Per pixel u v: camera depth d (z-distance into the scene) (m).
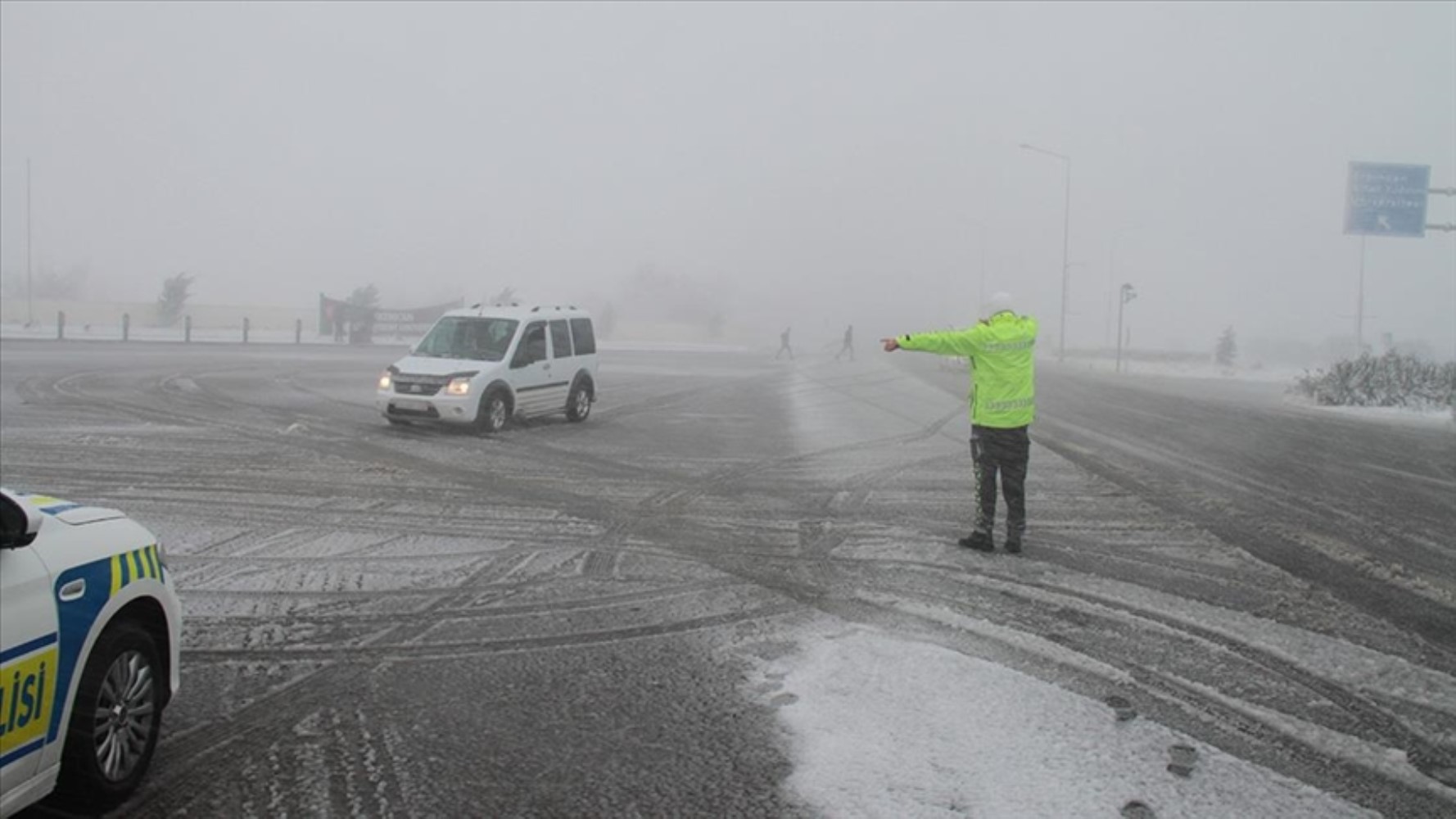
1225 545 9.62
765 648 6.43
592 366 19.33
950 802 4.42
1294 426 22.31
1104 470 14.18
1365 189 39.78
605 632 6.73
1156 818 4.30
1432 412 28.41
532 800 4.43
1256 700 5.70
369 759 4.80
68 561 3.94
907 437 17.75
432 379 16.31
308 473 12.45
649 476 12.99
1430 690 5.95
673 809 4.35
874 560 8.73
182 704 5.39
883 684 5.80
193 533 9.27
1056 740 5.07
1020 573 8.36
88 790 4.07
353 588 7.66
